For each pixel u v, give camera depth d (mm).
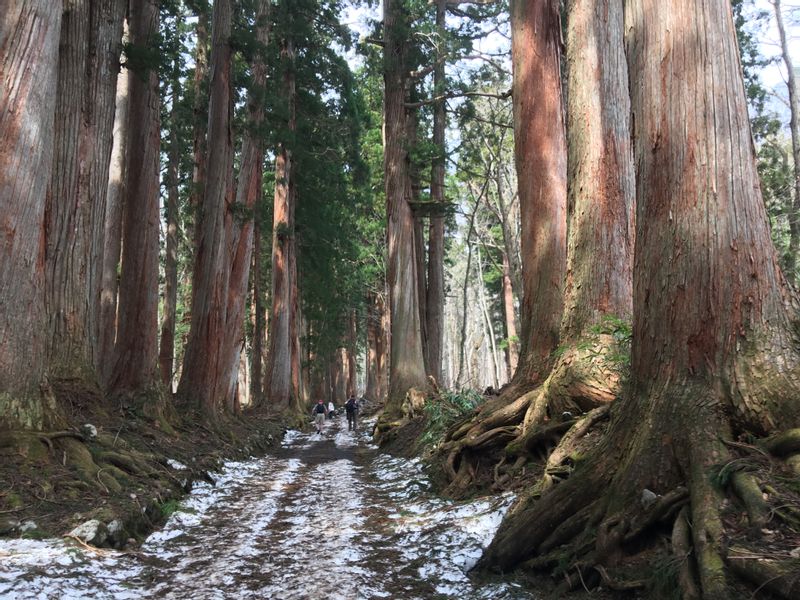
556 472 5898
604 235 7836
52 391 7367
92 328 9906
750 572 3160
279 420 24125
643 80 5004
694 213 4594
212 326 15289
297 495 9391
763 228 4566
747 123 4691
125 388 12141
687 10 4766
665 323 4688
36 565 4656
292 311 28672
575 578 4230
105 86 10297
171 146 21875
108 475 6977
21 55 7094
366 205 31094
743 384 4250
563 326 8000
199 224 19312
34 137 7121
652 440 4488
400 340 18797
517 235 31438
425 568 5273
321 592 4578
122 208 16359
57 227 9297
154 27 13547
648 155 4930
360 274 38688
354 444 19250
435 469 9297
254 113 17828
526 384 9117
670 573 3600
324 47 24328
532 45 10164
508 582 4633
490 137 25234
